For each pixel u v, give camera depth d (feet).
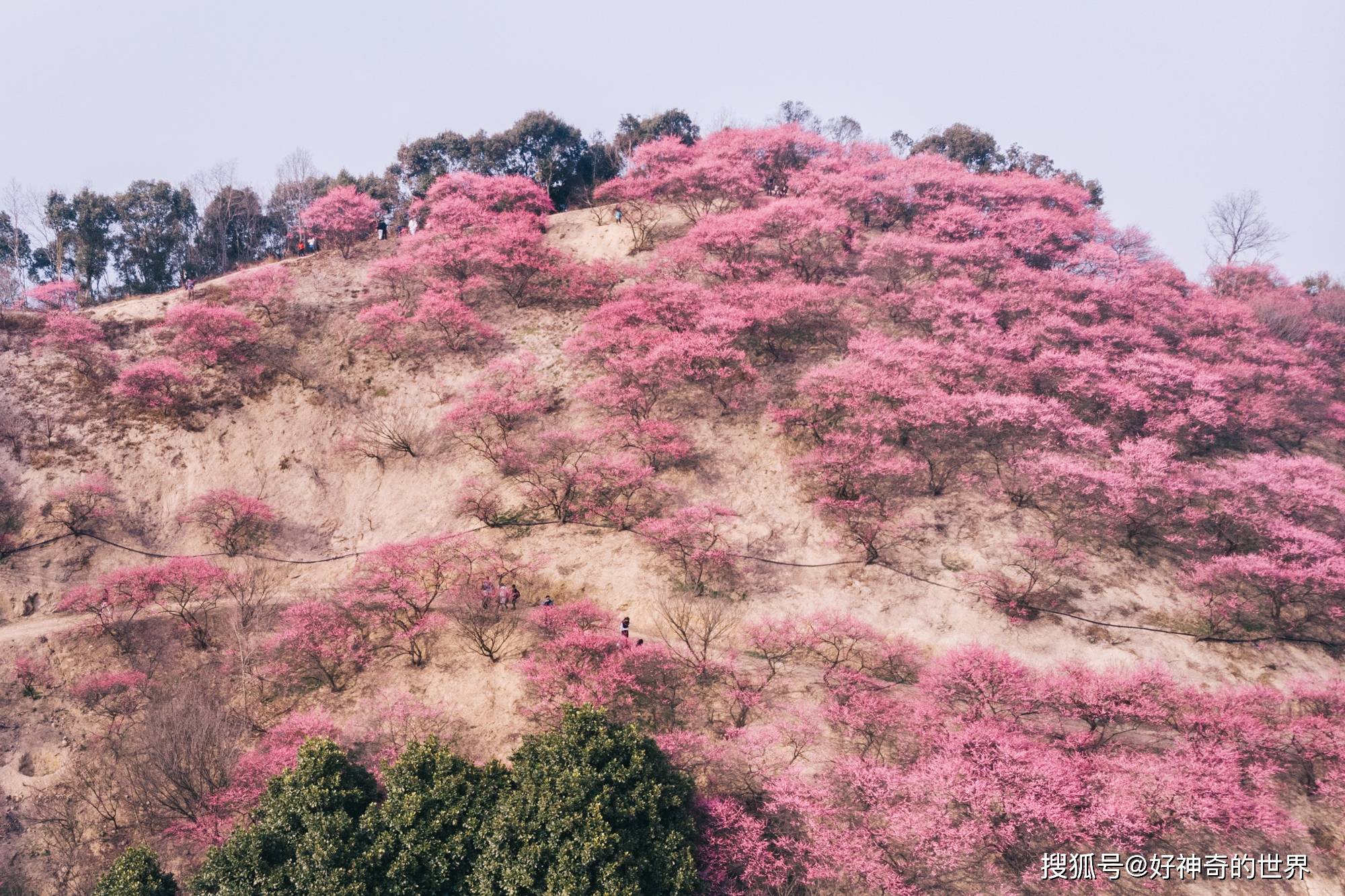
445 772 85.15
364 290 196.24
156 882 80.12
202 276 247.50
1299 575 119.14
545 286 198.90
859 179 212.43
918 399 147.84
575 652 108.99
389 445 160.04
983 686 103.81
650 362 157.58
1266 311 191.52
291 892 74.38
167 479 152.05
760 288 173.88
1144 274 194.90
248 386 167.63
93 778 104.22
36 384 162.20
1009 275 182.80
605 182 224.53
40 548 138.31
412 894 75.25
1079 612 122.42
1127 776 90.84
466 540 137.80
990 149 275.80
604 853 75.82
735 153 223.10
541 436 158.10
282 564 142.10
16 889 93.81
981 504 139.23
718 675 112.06
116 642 122.52
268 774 95.20
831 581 129.90
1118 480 133.59
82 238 226.99
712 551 131.75
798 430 153.38
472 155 259.80
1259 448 155.43
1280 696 110.11
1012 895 83.51
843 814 90.07
